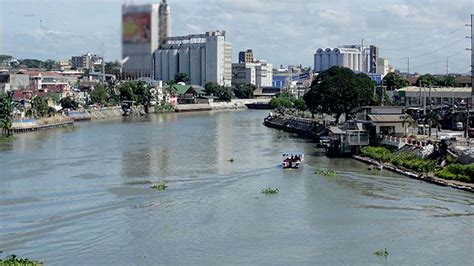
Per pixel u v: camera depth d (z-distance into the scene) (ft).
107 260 137.69
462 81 652.07
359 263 134.00
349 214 179.01
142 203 195.42
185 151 330.34
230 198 203.10
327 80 402.93
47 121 493.77
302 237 155.12
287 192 212.64
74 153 320.09
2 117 408.87
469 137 302.04
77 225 168.45
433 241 150.71
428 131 330.13
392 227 164.25
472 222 168.76
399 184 225.76
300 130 452.35
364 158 290.56
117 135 424.87
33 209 187.01
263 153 323.16
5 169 263.70
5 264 126.31
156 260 137.49
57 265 134.10
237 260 136.87
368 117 315.37
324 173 249.34
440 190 212.84
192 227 165.48
